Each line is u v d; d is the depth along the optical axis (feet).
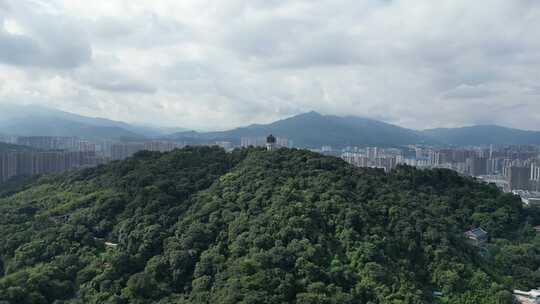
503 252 496.64
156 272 361.30
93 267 377.30
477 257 443.73
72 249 405.80
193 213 436.35
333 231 392.88
